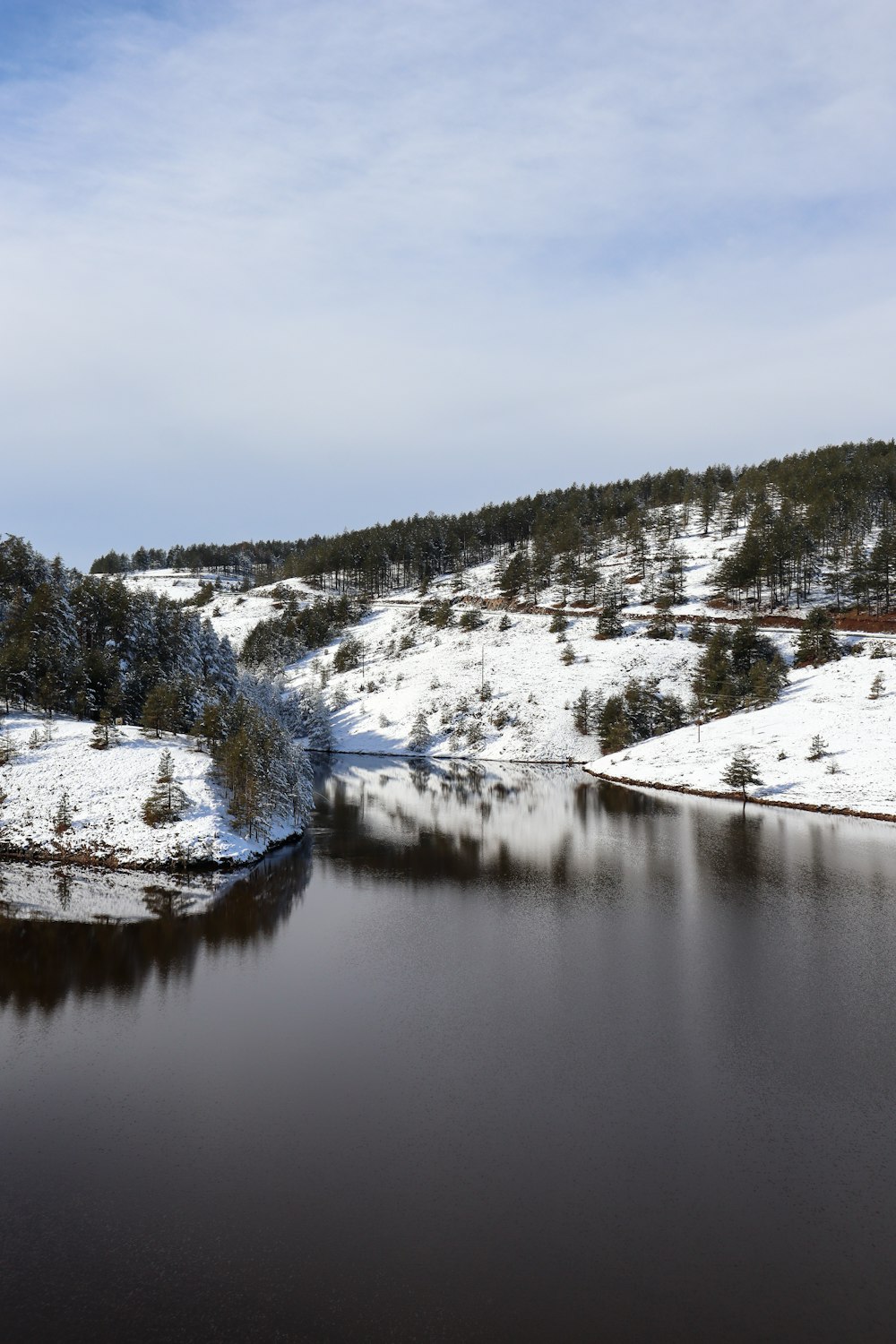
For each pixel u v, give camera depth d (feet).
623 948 125.18
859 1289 54.85
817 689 335.06
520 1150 70.85
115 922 139.23
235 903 151.53
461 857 191.93
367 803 275.80
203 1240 59.41
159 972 115.14
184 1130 73.82
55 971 115.55
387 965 117.91
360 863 186.70
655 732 365.20
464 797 287.07
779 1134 73.67
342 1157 69.82
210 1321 51.78
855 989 107.86
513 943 127.95
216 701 268.00
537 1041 92.32
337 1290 54.44
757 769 267.80
